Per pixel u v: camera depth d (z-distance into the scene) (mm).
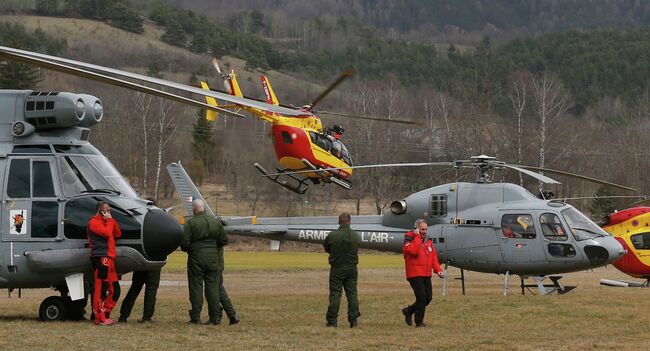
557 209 29922
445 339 19031
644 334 20078
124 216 20031
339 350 17375
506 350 17719
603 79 175875
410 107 118312
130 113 86750
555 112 103188
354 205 90312
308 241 32625
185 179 35531
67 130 20906
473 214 30297
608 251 29750
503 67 182500
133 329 19297
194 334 18859
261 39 184250
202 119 80750
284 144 42094
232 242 70062
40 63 16031
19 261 20031
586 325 21484
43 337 17844
